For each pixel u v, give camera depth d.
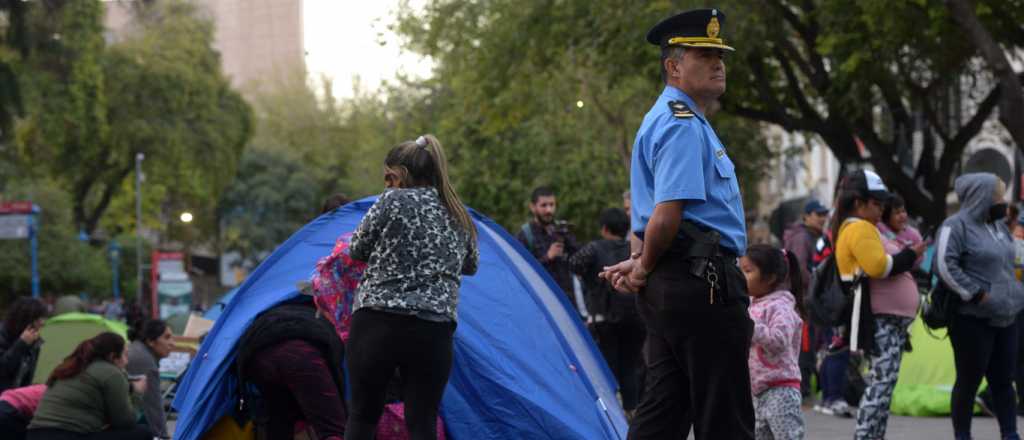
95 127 67.88
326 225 12.90
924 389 18.64
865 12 28.02
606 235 16.98
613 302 16.69
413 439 9.57
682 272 7.80
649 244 7.74
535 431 12.11
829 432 16.16
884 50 29.00
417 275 9.59
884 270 12.77
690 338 7.81
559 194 51.75
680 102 7.90
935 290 13.18
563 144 51.97
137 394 15.54
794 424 10.70
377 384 9.60
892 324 13.08
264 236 102.94
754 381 10.80
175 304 93.06
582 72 44.38
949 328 13.12
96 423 14.01
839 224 13.27
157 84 74.25
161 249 119.81
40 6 44.41
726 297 7.77
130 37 74.31
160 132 74.50
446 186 9.95
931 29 28.30
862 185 13.11
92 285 83.88
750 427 7.91
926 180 34.12
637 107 46.19
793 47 33.09
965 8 22.66
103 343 14.16
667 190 7.65
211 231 107.06
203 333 21.97
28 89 49.88
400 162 9.88
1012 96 22.41
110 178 80.12
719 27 8.01
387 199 9.73
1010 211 17.48
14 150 67.25
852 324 13.04
